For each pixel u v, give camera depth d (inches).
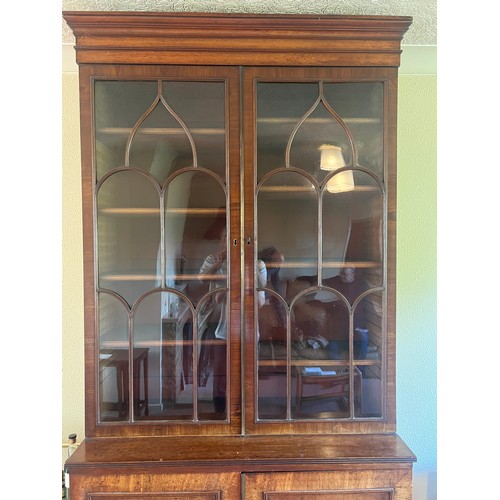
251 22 39.2
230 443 39.5
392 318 41.6
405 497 37.0
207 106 40.9
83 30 39.3
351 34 40.2
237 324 40.9
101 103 40.4
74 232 55.3
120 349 41.2
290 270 41.5
